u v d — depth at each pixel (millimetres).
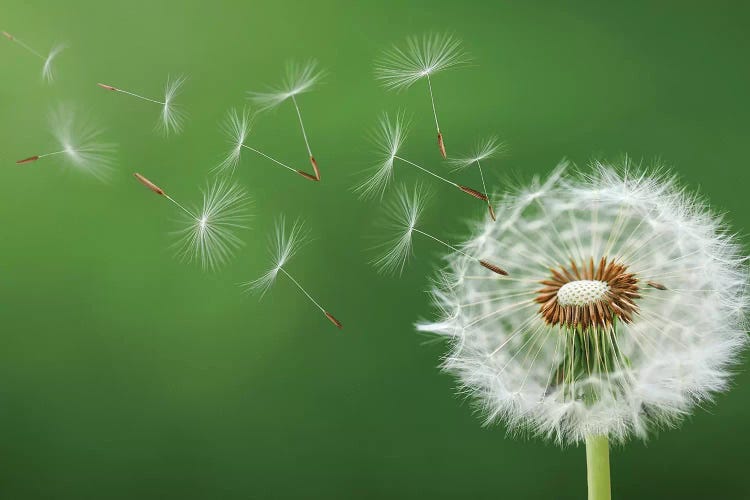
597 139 430
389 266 432
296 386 443
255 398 447
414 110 440
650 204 312
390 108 443
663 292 304
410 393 433
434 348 430
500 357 308
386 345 435
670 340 301
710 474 410
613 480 417
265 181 447
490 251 314
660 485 414
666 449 413
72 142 373
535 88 437
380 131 441
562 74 437
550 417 297
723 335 304
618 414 290
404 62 444
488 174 430
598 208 311
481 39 444
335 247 440
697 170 422
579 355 294
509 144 434
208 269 450
